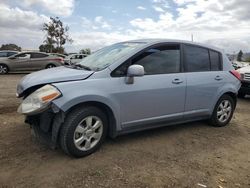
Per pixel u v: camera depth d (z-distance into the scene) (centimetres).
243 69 1002
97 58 496
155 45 484
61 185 337
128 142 480
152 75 471
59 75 418
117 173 371
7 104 734
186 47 531
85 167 383
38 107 378
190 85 518
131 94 443
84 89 400
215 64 580
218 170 396
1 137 478
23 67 1777
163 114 491
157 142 489
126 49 476
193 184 354
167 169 389
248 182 368
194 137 526
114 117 433
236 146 494
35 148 437
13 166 378
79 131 403
